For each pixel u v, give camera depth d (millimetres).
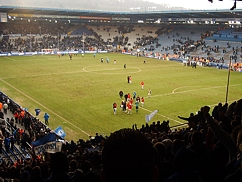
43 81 49812
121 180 2289
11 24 105875
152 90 45281
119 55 92812
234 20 88062
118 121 31016
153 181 2369
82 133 27609
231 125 8789
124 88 45969
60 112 33562
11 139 22625
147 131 18562
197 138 6090
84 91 43375
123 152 2307
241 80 55125
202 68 70000
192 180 3795
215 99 40844
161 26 115625
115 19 115688
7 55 84188
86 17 110500
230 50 84125
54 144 20656
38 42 99750
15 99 38719
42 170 10180
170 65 73625
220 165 5094
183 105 37562
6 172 10344
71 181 4789
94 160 5898
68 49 97188
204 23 101312
